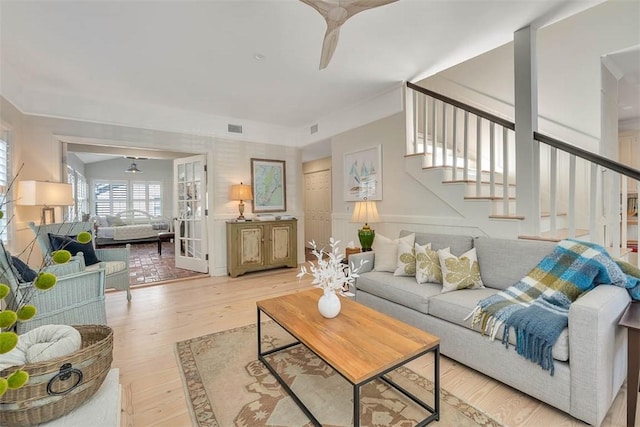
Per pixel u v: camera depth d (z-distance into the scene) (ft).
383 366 4.50
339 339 5.32
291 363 7.06
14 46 8.60
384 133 12.94
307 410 5.34
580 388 4.85
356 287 9.72
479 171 9.92
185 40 8.44
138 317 9.97
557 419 5.11
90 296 6.88
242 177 16.62
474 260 8.11
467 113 10.23
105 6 6.91
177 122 14.71
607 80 11.57
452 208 10.51
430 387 6.08
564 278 6.30
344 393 5.95
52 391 3.99
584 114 11.39
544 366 5.19
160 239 22.35
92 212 29.84
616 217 7.68
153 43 8.55
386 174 12.94
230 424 5.13
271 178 17.57
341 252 15.39
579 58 11.42
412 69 10.69
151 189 32.81
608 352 4.93
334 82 11.62
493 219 9.27
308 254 22.47
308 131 17.43
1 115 9.52
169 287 13.57
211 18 7.44
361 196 14.11
